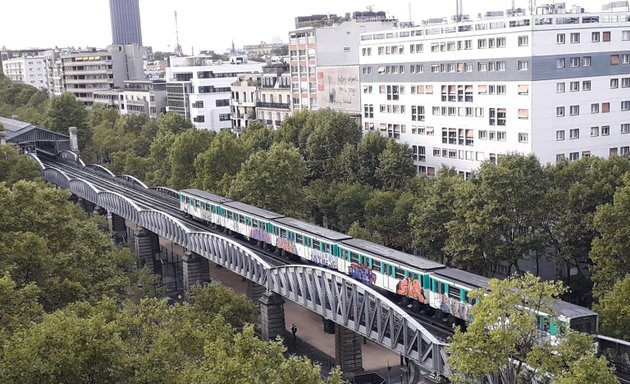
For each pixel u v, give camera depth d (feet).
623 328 199.52
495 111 381.19
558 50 359.05
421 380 225.35
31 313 180.14
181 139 442.50
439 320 218.79
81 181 458.91
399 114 453.58
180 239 331.77
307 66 571.28
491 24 377.50
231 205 340.80
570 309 173.88
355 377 230.27
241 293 330.95
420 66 429.38
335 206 385.09
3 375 131.23
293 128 465.47
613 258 238.48
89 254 248.32
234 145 409.90
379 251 245.04
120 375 142.61
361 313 210.79
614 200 239.91
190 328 173.78
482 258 278.87
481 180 285.64
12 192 255.09
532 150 362.74
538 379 142.61
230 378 134.51
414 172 404.57
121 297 252.62
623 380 166.50
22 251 218.38
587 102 371.15
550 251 312.09
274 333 259.60
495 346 136.36
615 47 372.79
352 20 583.99
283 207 364.58
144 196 433.07
